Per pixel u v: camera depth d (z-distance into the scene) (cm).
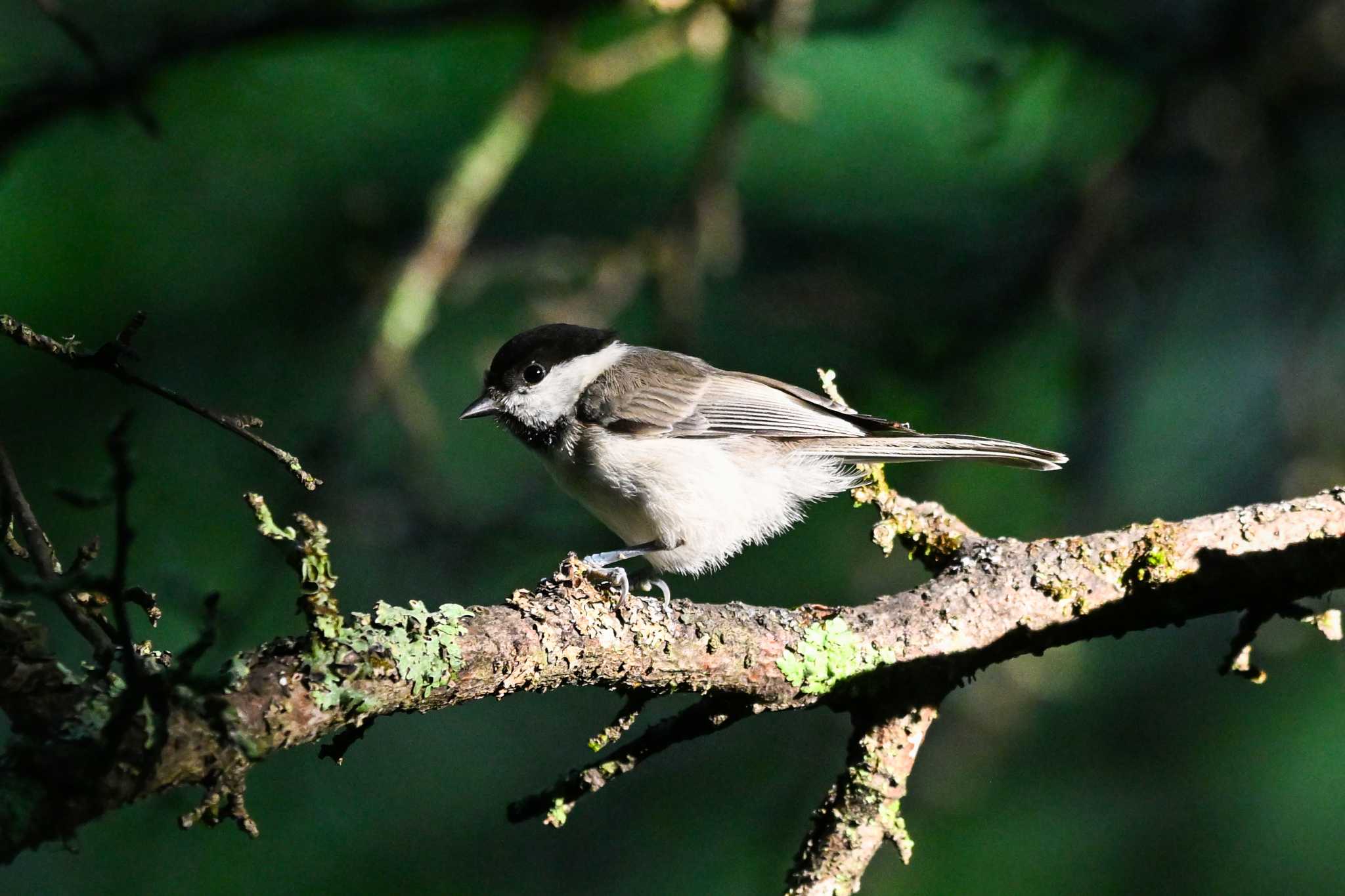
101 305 1166
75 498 371
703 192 1028
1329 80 1060
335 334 1209
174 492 1136
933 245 1172
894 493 634
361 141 1229
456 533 1068
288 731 437
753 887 1099
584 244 1077
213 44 876
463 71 1236
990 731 1004
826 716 1069
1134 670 1197
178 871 1094
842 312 1091
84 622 443
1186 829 1105
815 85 1231
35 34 1116
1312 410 1054
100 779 390
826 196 1220
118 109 877
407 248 1082
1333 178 1152
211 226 1209
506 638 492
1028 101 1210
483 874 1138
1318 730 1123
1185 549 583
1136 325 1093
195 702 400
